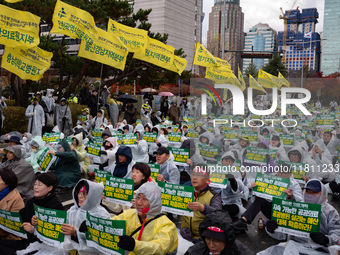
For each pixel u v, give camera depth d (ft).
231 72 38.17
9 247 13.44
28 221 12.85
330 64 521.24
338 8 520.83
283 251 13.10
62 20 31.01
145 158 28.60
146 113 63.72
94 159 31.17
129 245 9.75
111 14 59.06
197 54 38.37
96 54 33.01
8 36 26.45
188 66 340.80
